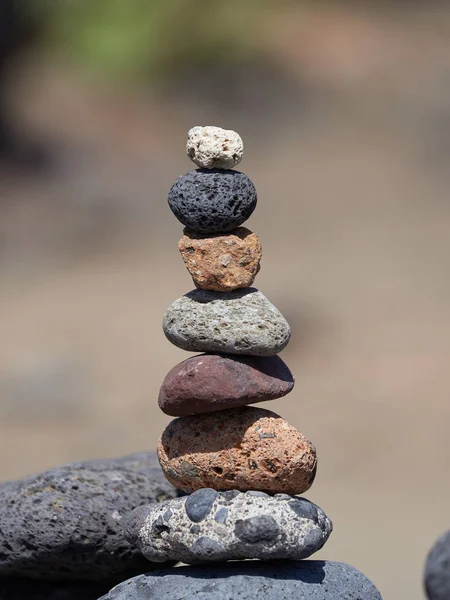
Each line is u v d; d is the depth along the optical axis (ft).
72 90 104.73
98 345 70.79
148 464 19.72
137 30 109.91
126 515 17.98
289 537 15.16
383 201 92.89
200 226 15.90
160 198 92.22
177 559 15.76
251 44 112.68
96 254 85.05
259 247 16.14
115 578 18.43
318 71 111.34
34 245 85.66
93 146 98.17
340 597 15.90
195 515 15.35
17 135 97.35
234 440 15.88
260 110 105.81
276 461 15.74
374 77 110.93
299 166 98.07
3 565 18.02
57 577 18.43
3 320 75.00
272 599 15.49
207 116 104.37
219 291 16.08
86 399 63.52
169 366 68.33
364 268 81.66
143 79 108.17
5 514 17.92
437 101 107.45
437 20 122.31
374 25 120.57
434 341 70.23
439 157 100.42
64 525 17.75
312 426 59.72
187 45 110.93
